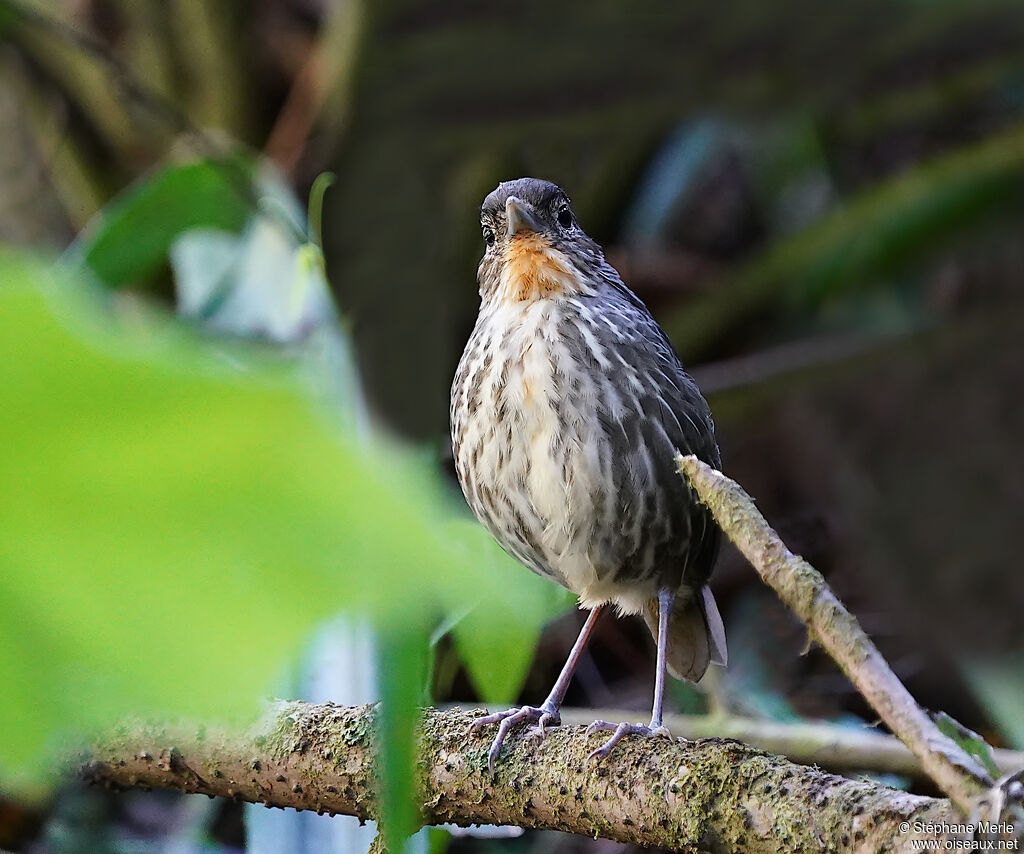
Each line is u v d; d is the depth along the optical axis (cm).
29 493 106
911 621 556
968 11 550
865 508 560
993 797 469
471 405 540
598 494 539
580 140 559
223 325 536
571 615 557
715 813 525
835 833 523
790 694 551
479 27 552
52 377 105
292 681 530
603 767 528
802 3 549
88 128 560
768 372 558
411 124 556
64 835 543
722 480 521
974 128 571
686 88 555
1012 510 557
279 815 534
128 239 536
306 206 558
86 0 560
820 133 567
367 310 555
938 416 561
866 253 561
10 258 107
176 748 529
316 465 111
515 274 541
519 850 548
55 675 107
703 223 573
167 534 108
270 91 566
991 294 563
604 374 539
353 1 554
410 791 270
